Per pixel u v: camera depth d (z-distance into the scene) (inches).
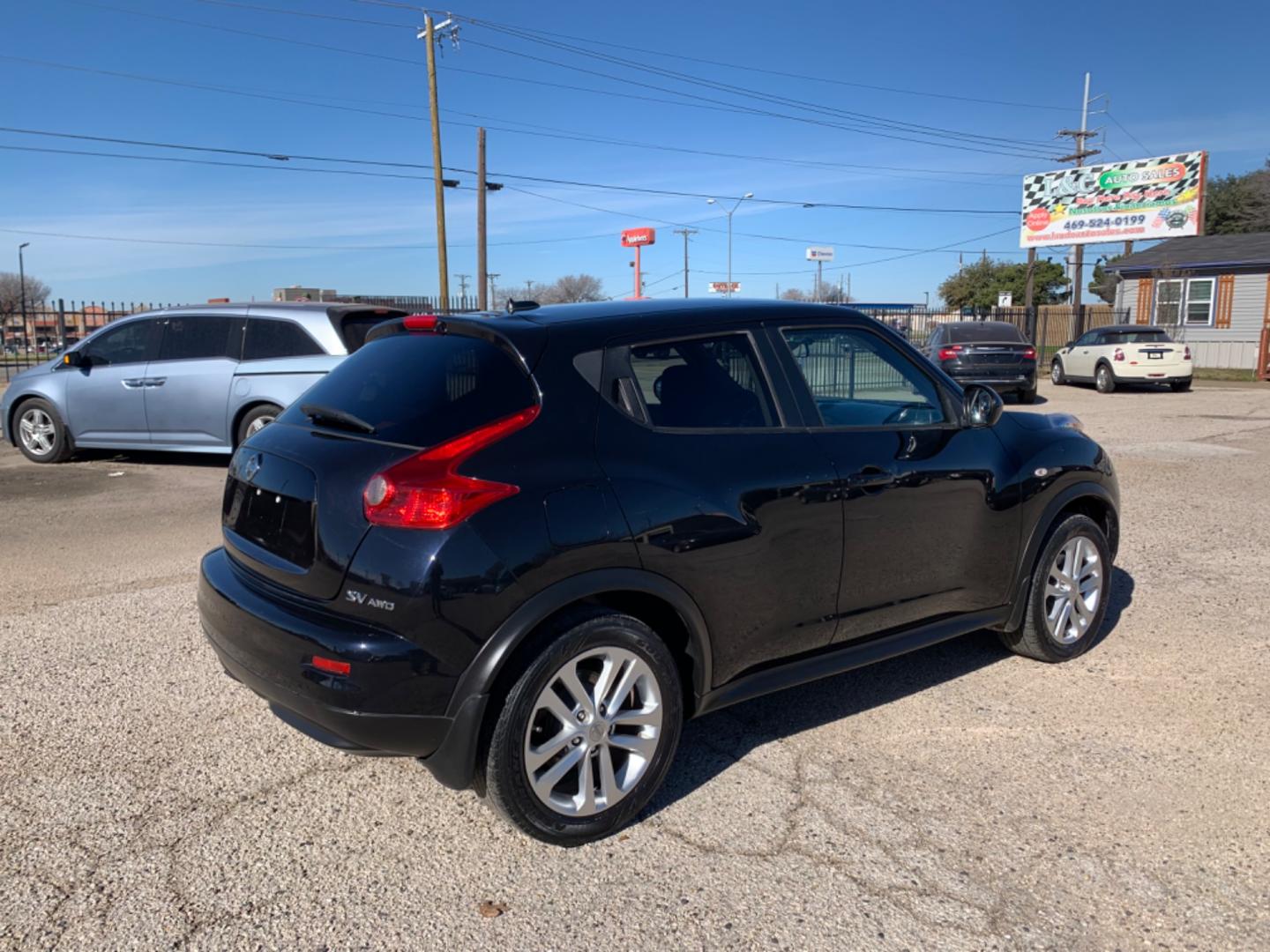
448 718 109.7
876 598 148.8
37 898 108.0
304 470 120.0
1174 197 1235.2
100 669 174.9
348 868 114.7
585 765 118.6
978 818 126.0
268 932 103.0
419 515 108.1
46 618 204.1
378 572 108.6
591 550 114.8
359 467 114.4
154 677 171.5
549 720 118.7
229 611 124.0
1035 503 170.1
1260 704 161.2
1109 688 168.9
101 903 107.5
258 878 112.5
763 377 140.5
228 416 374.6
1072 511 185.8
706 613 127.2
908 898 109.0
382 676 107.4
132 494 343.0
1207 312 1162.0
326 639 110.0
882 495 146.0
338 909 107.0
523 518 111.2
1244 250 1159.6
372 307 386.6
